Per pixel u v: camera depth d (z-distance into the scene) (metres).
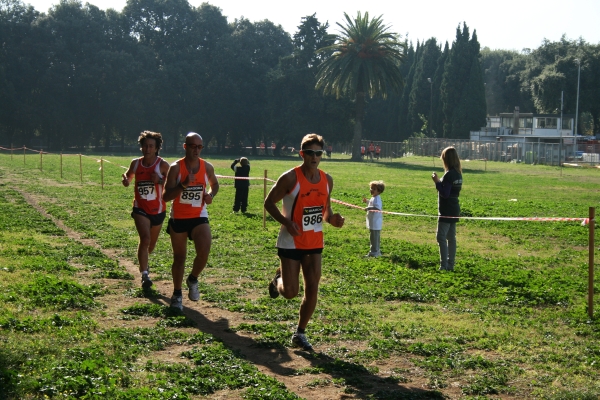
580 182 39.03
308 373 6.08
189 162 7.99
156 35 90.12
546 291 9.75
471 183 37.62
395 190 30.22
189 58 89.88
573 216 20.42
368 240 15.00
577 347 7.11
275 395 5.30
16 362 5.57
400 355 6.71
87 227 15.27
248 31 93.00
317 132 81.56
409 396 5.52
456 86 80.62
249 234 15.17
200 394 5.37
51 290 8.30
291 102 81.81
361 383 5.81
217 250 12.76
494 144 70.69
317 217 6.61
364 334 7.42
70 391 5.04
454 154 11.44
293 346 6.85
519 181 39.78
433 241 15.51
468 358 6.54
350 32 67.69
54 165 42.72
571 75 85.12
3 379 4.99
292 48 95.56
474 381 5.95
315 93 78.56
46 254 11.27
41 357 5.77
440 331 7.65
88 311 7.84
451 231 11.66
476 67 79.69
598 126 92.94
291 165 54.25
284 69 82.25
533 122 79.69
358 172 47.53
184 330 7.30
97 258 11.30
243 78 90.00
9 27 83.00
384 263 11.80
